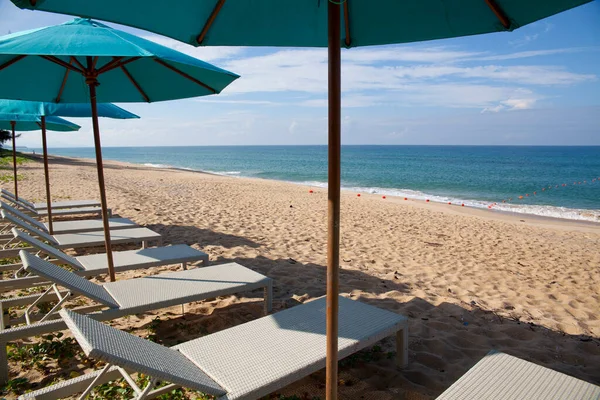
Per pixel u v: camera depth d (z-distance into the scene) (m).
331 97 1.43
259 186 18.66
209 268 3.96
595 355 3.30
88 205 8.62
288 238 7.10
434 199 19.70
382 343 3.33
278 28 1.93
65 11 1.48
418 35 1.94
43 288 4.08
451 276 5.33
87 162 36.78
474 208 15.73
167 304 3.09
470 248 7.15
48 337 3.08
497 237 8.38
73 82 4.05
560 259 6.65
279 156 99.94
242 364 2.19
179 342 3.25
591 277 5.57
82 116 4.68
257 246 6.38
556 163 66.06
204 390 1.92
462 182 32.25
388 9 1.89
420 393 2.62
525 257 6.67
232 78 3.29
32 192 12.08
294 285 4.70
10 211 5.66
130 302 3.02
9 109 4.48
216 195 13.37
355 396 2.58
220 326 3.55
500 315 4.02
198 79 3.51
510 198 21.53
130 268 4.00
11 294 3.93
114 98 4.22
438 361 3.08
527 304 4.40
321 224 8.62
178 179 20.52
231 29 1.89
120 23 1.62
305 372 2.18
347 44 2.09
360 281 4.90
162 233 6.99
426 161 71.44
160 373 1.85
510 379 2.05
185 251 4.60
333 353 1.64
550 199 21.66
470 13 1.77
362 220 9.63
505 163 65.50
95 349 1.72
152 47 2.78
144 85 4.04
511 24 1.71
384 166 56.56
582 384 2.02
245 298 4.22
